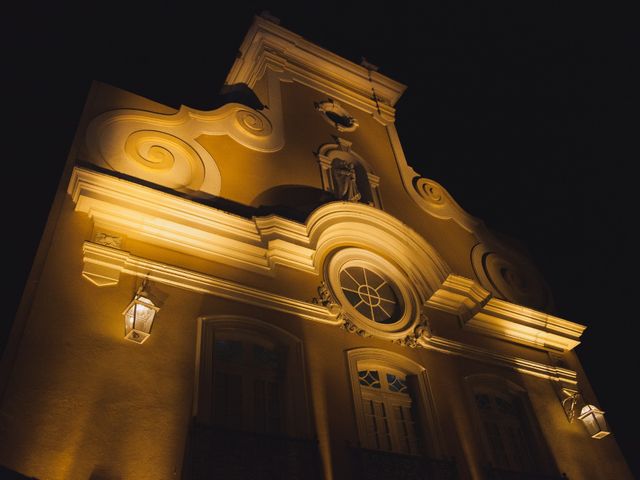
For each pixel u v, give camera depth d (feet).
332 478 24.32
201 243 28.91
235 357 26.76
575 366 38.45
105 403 21.99
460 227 41.96
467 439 29.48
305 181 36.01
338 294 31.32
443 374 31.73
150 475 21.13
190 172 31.86
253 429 25.00
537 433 33.01
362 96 46.03
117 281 25.49
